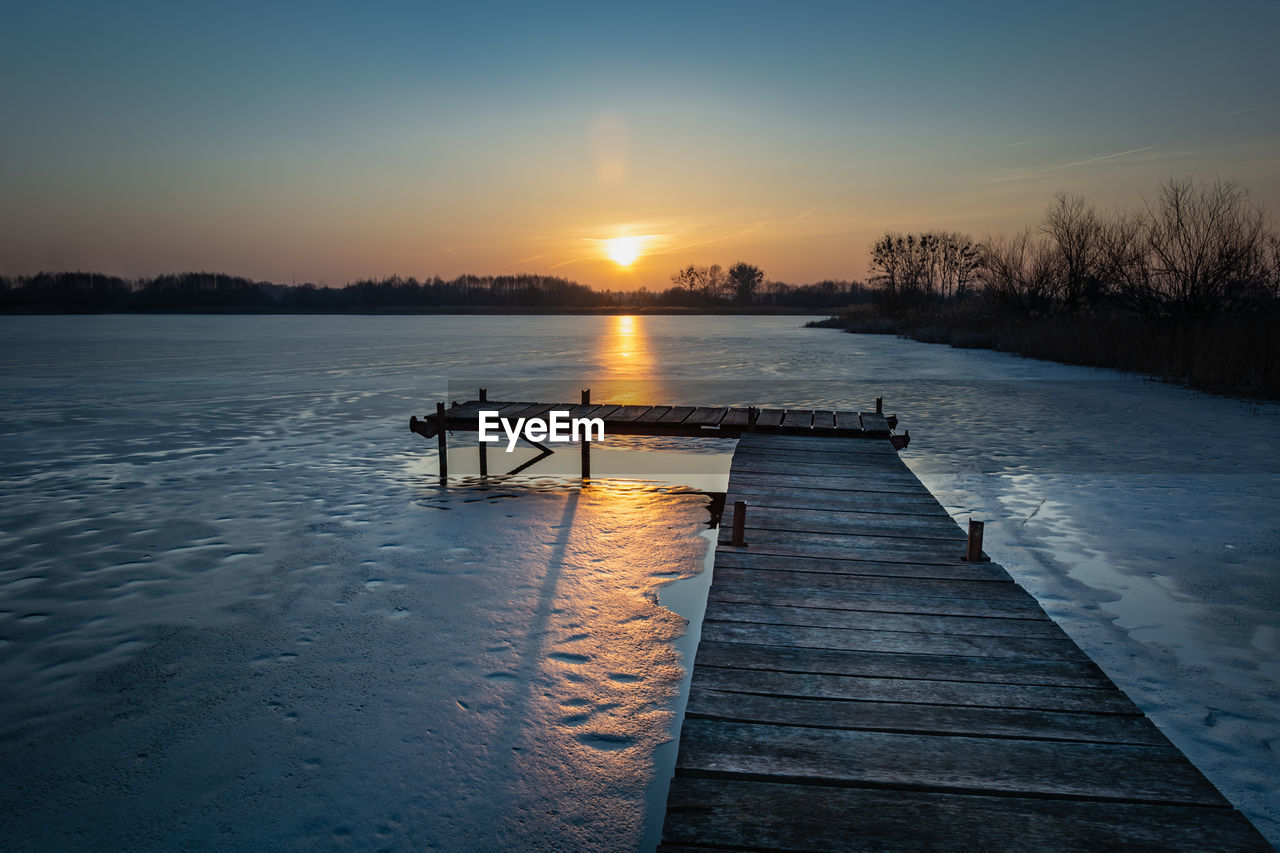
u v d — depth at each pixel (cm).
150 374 2150
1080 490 809
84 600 519
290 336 4731
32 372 2197
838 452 799
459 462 998
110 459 987
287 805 310
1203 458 979
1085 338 2533
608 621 492
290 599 522
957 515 713
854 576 433
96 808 308
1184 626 464
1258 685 392
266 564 592
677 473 948
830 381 1991
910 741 265
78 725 368
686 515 750
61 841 289
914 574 437
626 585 556
